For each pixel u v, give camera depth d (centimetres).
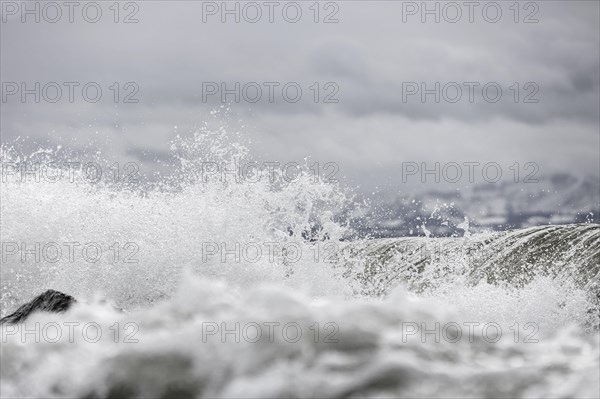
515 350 1142
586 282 3247
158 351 1111
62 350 1181
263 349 1083
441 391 996
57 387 1116
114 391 1086
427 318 1193
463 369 1055
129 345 1148
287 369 1048
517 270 3538
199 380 1063
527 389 999
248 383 1033
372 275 3728
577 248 3597
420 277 3656
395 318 1174
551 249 3662
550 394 979
